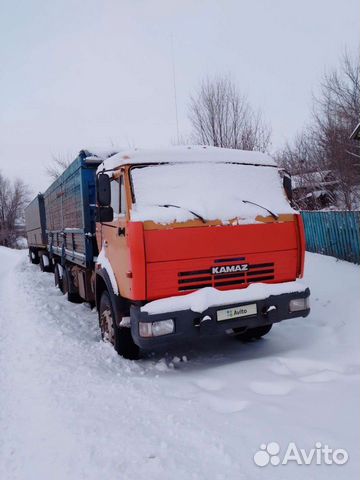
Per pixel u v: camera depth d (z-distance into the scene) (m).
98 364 4.27
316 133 16.73
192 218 3.94
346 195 14.80
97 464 2.46
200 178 4.23
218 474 2.30
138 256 3.71
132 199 3.92
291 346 4.85
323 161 16.61
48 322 6.36
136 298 3.74
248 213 4.22
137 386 3.65
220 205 4.12
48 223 11.59
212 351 4.88
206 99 14.16
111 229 4.55
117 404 3.29
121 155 4.25
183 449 2.57
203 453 2.51
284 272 4.40
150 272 3.76
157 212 3.86
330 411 2.99
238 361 4.38
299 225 4.50
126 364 4.34
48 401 3.45
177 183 4.13
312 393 3.34
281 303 4.16
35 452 2.74
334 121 15.30
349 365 3.99
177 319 3.77
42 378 3.96
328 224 10.51
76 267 7.64
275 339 5.20
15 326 6.52
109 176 4.44
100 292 5.28
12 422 3.25
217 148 4.55
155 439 2.71
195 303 3.81
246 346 5.00
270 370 3.98
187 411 3.08
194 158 4.31
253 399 3.29
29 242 18.84
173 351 4.91
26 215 19.61
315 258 10.16
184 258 3.88
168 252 3.82
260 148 13.99
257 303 4.06
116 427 2.90
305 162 17.98
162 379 3.88
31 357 4.68
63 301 8.46
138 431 2.82
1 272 19.27
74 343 5.08
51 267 14.77
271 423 2.84
